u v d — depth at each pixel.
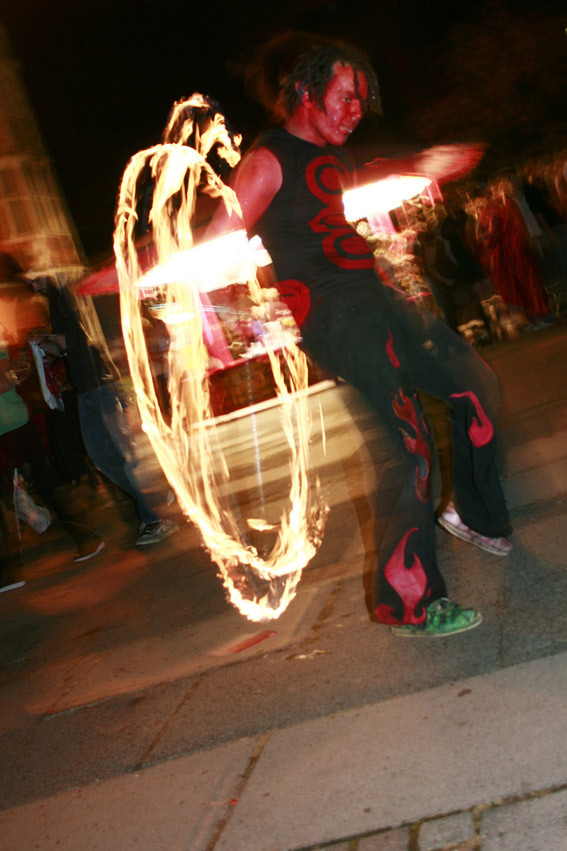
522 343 10.00
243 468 7.57
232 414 11.32
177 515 6.44
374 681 2.94
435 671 2.86
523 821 2.04
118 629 4.43
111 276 3.92
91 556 6.29
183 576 4.94
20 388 6.54
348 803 2.34
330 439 7.84
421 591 3.07
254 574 4.28
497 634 2.96
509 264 10.38
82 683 3.87
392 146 7.08
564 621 2.89
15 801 3.00
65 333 5.95
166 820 2.57
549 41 20.84
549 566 3.34
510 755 2.29
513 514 3.99
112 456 6.01
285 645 3.48
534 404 6.06
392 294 3.21
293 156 2.99
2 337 6.45
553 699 2.46
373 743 2.57
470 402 3.27
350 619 3.52
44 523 7.24
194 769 2.80
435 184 9.54
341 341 2.96
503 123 21.56
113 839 2.56
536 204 10.49
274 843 2.28
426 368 3.22
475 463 3.38
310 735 2.75
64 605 5.25
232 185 3.04
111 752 3.12
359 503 5.13
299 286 3.02
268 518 5.36
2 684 4.23
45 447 6.62
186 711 3.22
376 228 8.12
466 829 2.08
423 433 3.02
